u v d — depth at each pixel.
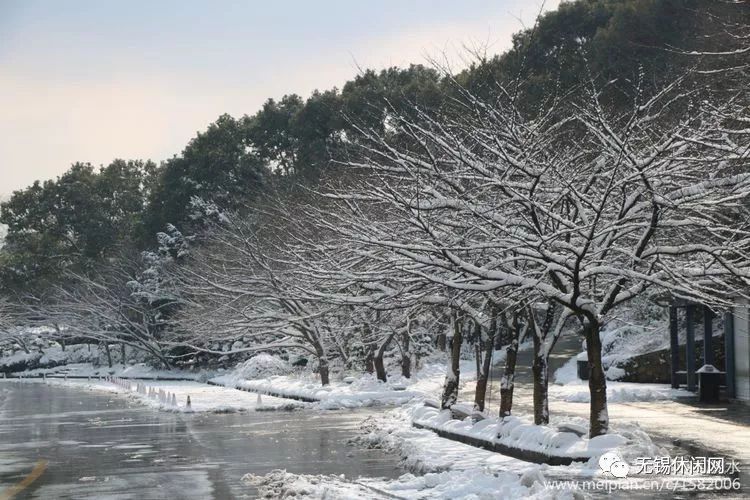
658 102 26.95
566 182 18.12
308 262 21.95
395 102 55.34
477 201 19.84
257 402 44.84
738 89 22.58
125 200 117.62
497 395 38.34
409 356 53.72
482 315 26.14
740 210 19.98
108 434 31.73
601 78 39.81
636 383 41.53
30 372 100.38
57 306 94.06
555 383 44.94
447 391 28.92
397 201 18.62
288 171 85.69
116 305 89.75
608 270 18.22
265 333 56.31
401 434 26.50
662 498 14.50
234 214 62.56
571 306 18.67
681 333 44.28
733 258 20.66
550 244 18.55
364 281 20.89
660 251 18.22
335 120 67.81
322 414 39.03
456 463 19.59
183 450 25.94
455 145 21.16
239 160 87.19
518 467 18.56
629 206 18.17
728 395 32.97
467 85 35.28
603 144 18.91
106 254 110.56
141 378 81.75
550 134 24.75
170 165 92.06
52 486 19.25
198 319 59.91
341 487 17.59
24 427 35.78
